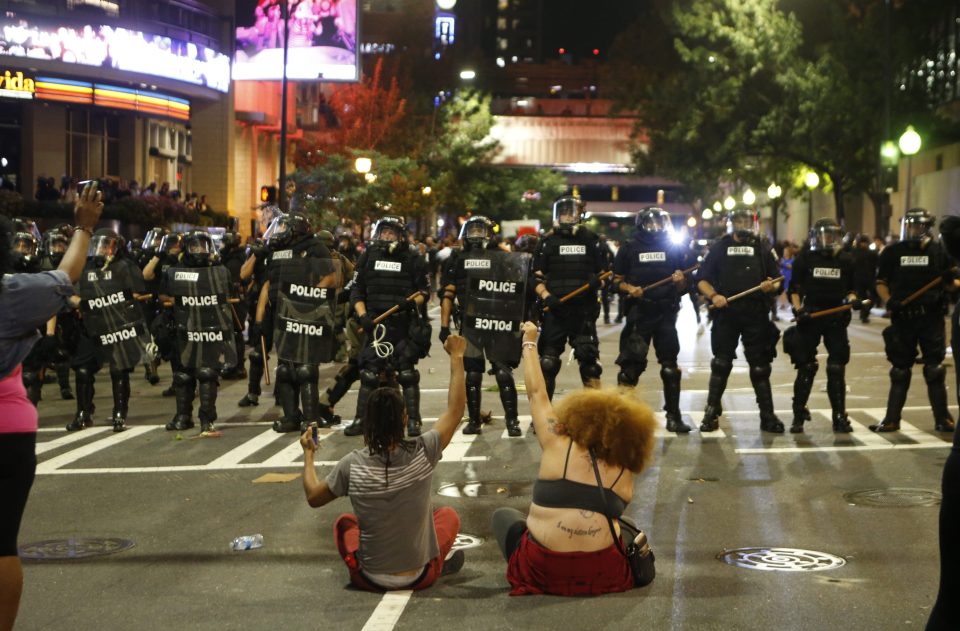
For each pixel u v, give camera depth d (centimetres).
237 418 1392
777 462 1058
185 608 640
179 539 800
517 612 621
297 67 4425
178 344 1272
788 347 1226
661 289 1234
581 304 1241
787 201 7450
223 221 4534
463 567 716
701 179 4934
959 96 4559
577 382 1752
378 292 1224
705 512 859
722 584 670
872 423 1277
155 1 4366
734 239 1235
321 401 1347
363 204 3712
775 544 763
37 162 4353
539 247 1244
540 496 648
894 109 4247
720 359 1233
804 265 1211
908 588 659
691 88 4597
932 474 991
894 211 5119
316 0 4394
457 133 6334
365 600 650
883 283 1202
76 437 1255
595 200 14175
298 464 1080
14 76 4059
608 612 618
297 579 696
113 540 798
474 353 1235
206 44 4578
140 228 3831
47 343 1277
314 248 1260
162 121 4875
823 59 4284
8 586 472
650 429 637
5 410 475
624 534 664
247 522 850
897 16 4453
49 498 941
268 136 5769
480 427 1251
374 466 654
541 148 7100
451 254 1270
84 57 4141
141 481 1008
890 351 1211
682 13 4522
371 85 5656
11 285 479
